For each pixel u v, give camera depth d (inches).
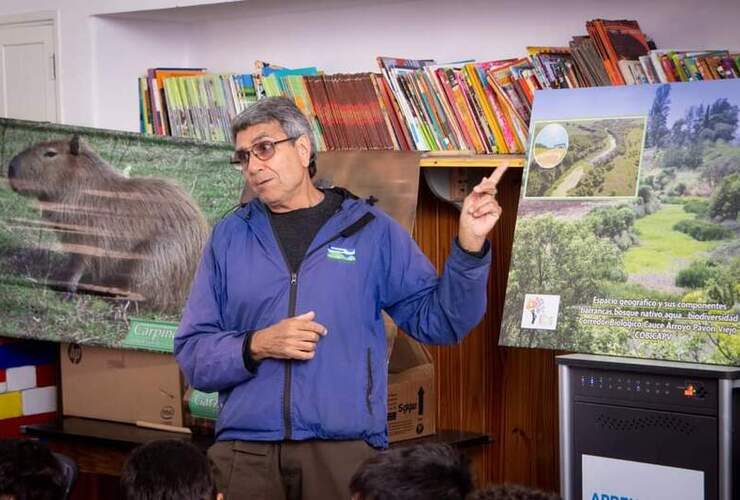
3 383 185.2
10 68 217.0
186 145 172.1
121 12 196.9
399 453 82.2
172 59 210.1
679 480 117.6
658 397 118.6
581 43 144.7
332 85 164.9
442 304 118.0
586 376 123.6
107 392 175.3
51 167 178.2
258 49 199.8
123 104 205.8
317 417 117.3
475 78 153.3
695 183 125.7
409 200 153.0
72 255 176.2
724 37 147.4
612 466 122.0
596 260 129.6
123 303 172.9
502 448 168.9
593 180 133.0
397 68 161.6
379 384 120.8
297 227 122.0
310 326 114.8
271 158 119.4
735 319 118.5
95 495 194.9
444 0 175.0
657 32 152.8
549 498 69.3
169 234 171.8
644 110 132.2
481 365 170.2
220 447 122.2
